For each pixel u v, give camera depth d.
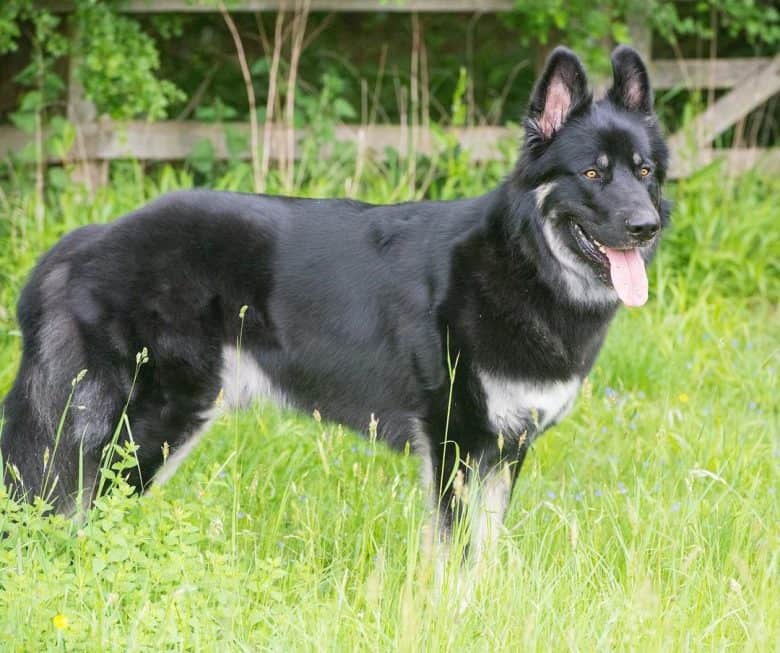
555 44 12.09
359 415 6.59
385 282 6.37
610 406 7.02
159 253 6.29
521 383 6.27
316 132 11.34
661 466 7.00
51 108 11.82
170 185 10.77
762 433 7.78
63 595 5.21
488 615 5.28
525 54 14.21
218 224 6.38
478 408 6.26
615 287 6.12
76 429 6.18
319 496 6.69
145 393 6.26
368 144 11.69
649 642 5.03
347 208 6.58
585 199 6.14
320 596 5.82
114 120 11.09
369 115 13.87
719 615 5.46
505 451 6.38
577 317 6.38
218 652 4.91
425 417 6.37
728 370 9.16
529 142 6.30
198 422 6.44
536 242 6.25
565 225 6.28
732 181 12.09
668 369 8.95
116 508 5.51
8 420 6.25
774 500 6.64
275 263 6.41
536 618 5.09
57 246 6.42
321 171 11.27
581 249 6.25
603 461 7.34
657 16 11.78
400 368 6.37
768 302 11.16
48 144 11.04
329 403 6.61
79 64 10.92
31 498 6.12
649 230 5.97
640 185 6.16
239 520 6.30
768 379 9.02
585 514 6.37
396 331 6.35
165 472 6.41
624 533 6.16
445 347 6.24
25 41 12.36
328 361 6.46
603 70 11.59
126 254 6.27
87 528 5.45
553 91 6.27
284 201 6.61
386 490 6.49
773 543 5.99
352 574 5.87
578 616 5.36
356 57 14.01
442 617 5.10
